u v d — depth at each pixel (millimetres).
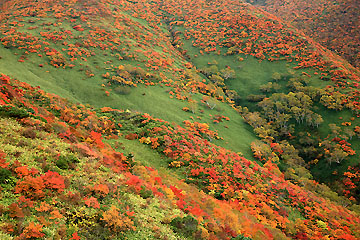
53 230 10211
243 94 126375
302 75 123875
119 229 12055
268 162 72000
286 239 24797
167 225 14703
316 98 108062
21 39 93625
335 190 75312
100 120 43719
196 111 91500
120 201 14633
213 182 35125
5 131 16344
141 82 96375
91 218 11922
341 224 40469
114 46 114125
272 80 129000
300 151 92250
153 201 16828
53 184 12945
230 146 76562
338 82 111625
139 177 20984
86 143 22250
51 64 85812
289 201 41812
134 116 56031
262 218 29797
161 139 42875
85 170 16391
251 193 37719
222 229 17438
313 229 34844
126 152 33781
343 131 91250
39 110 26062
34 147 16094
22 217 10094
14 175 12336
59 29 113062
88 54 100375
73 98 73062
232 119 100438
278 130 102750
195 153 41875
